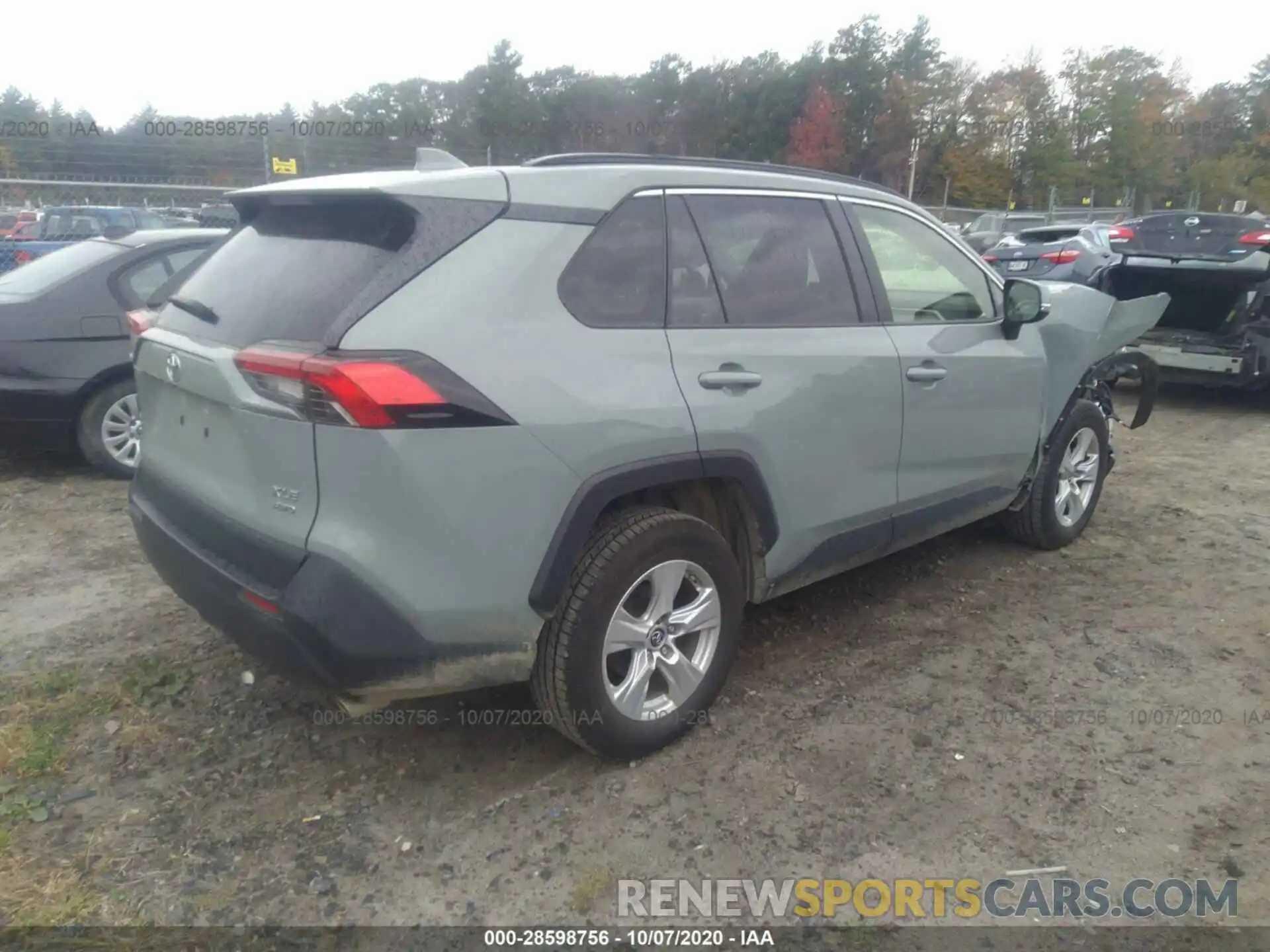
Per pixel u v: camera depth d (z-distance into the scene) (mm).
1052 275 13367
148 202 19797
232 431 2752
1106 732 3373
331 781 3117
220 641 4012
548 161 3080
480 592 2695
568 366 2801
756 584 3496
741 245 3375
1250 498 5938
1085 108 49438
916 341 3873
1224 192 48188
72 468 6508
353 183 2818
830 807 2982
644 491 3211
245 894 2633
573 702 2945
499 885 2674
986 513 4566
